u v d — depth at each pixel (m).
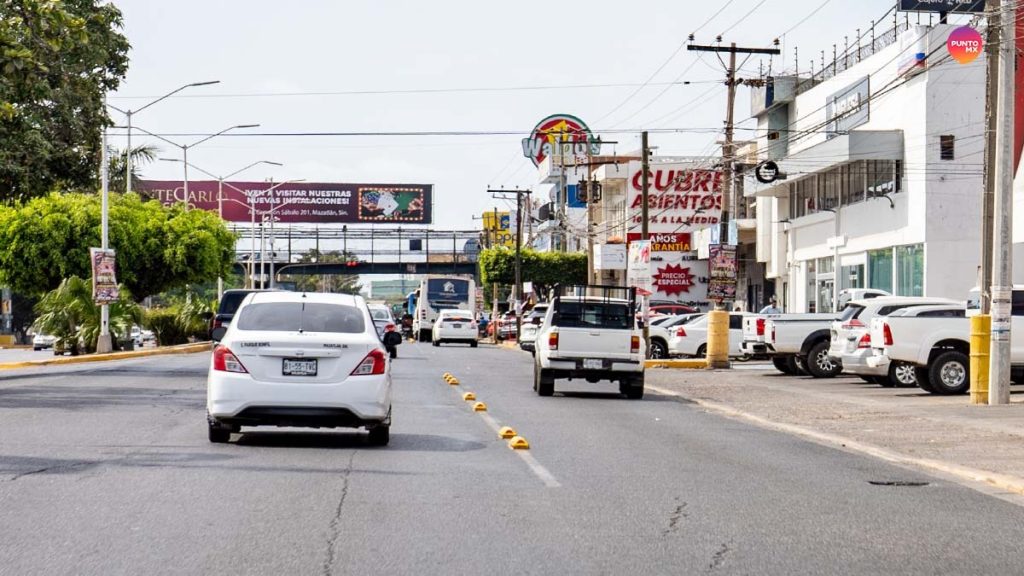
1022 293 28.22
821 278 56.62
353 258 129.62
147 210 70.25
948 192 44.53
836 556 9.69
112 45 39.19
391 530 10.43
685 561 9.34
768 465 15.91
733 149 45.53
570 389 31.91
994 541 10.52
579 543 10.00
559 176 104.56
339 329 16.77
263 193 132.88
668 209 76.44
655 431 20.33
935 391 28.27
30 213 66.25
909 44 45.62
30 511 11.13
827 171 53.75
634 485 13.56
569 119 107.38
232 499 11.95
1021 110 39.25
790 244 60.38
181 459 14.97
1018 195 39.53
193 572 8.66
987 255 26.14
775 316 36.25
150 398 24.84
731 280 41.84
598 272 94.44
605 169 88.88
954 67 44.41
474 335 67.56
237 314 17.03
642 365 28.11
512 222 138.50
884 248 48.81
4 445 16.30
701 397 28.84
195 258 70.12
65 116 37.56
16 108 34.81
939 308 28.84
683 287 75.81
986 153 26.20
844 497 13.09
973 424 21.45
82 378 32.03
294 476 13.66
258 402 16.08
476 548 9.70
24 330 120.25
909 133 46.12
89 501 11.71
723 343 41.44
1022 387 30.83
